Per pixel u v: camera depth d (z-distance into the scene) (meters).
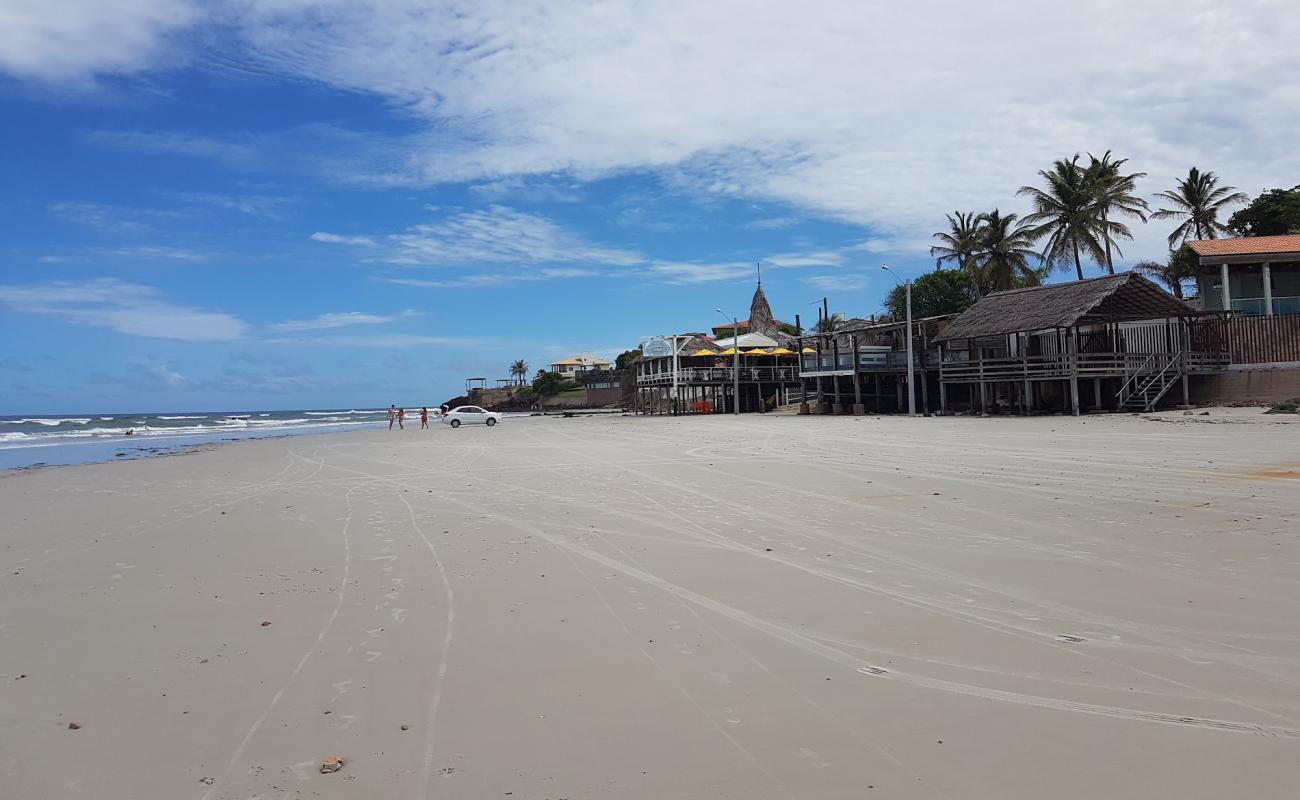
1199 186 53.97
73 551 10.60
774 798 3.52
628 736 4.24
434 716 4.60
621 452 25.34
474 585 7.79
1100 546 8.48
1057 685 4.73
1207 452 17.36
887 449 21.88
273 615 6.95
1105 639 5.53
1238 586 6.73
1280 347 36.03
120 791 3.80
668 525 10.91
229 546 10.55
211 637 6.34
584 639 5.96
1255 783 3.49
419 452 29.72
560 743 4.18
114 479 21.67
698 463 20.03
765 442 27.05
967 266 62.16
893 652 5.44
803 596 6.96
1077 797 3.43
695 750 4.04
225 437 53.38
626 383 96.56
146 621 6.89
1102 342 40.78
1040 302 40.12
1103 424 28.88
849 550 8.81
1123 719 4.22
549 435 40.22
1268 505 10.48
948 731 4.15
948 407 47.53
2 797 3.75
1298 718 4.16
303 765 4.02
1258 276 40.75
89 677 5.46
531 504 13.59
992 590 6.93
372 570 8.66
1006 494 12.42
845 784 3.62
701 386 70.38
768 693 4.77
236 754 4.18
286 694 5.02
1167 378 37.31
